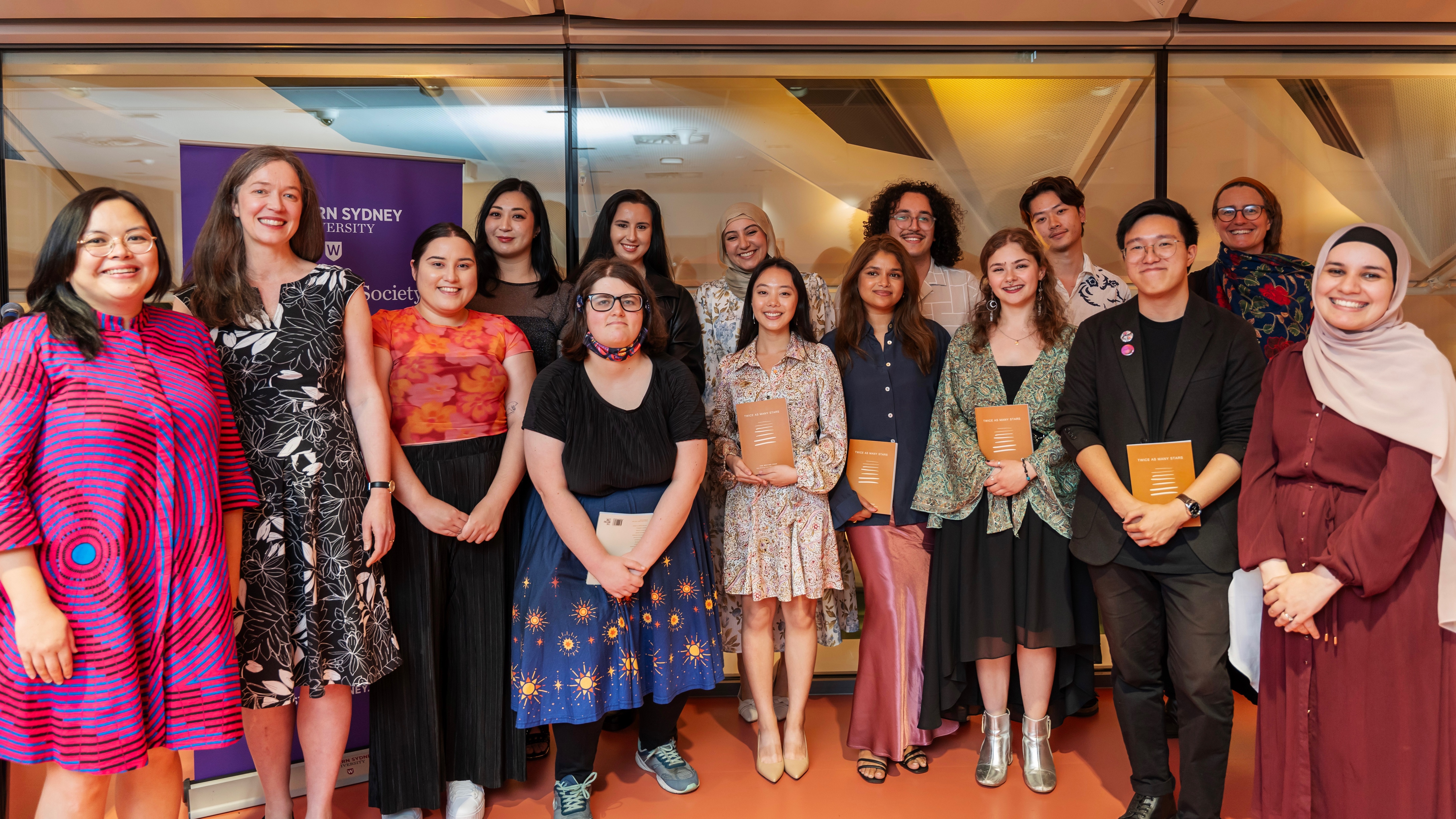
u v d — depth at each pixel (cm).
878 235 317
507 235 283
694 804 256
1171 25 329
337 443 220
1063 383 253
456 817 247
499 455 257
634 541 237
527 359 262
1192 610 217
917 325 273
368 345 230
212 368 199
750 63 336
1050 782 259
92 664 170
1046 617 248
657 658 241
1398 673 183
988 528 254
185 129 321
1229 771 271
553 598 236
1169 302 228
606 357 238
